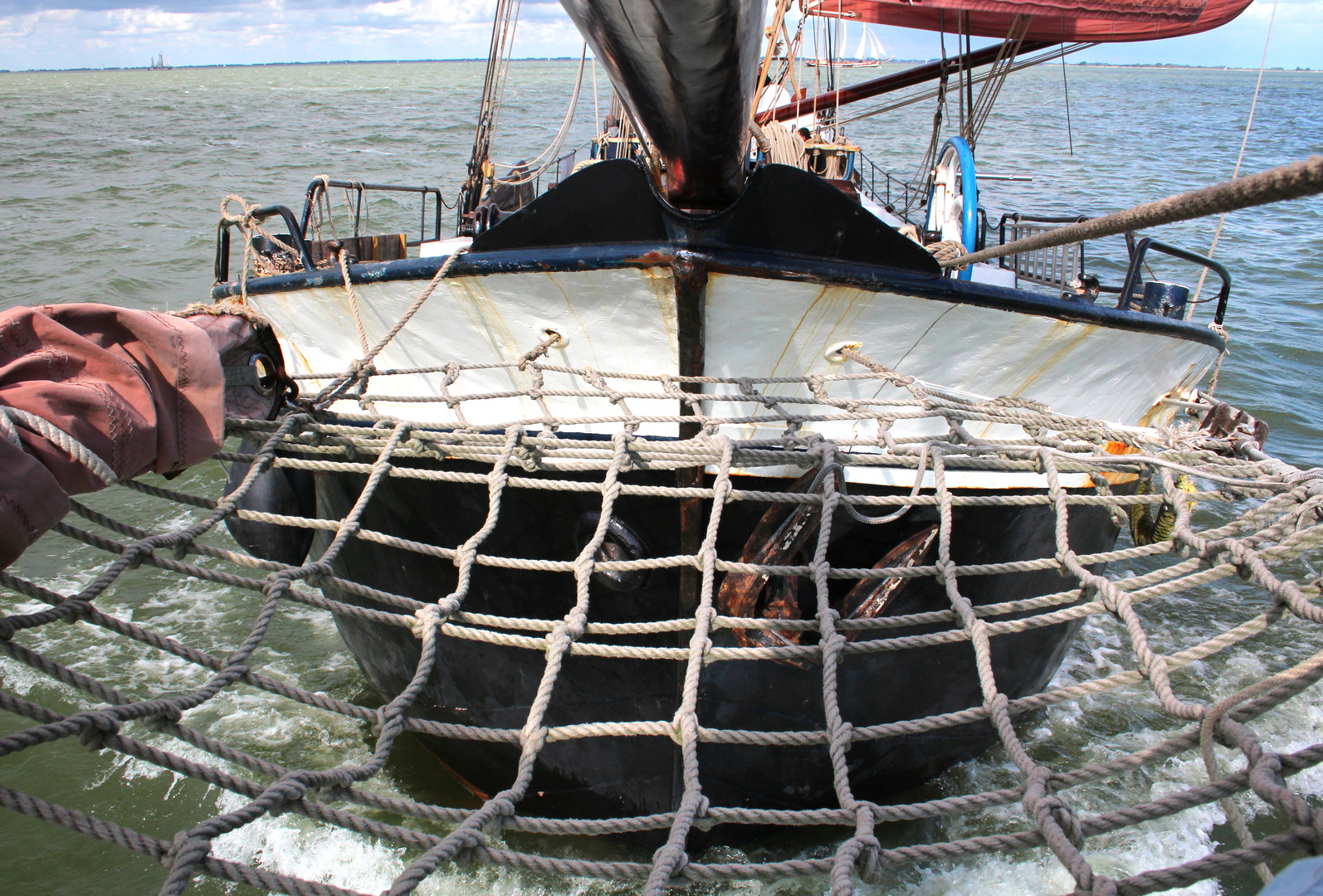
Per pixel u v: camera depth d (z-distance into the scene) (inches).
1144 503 132.8
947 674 181.2
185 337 103.2
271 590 104.7
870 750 181.0
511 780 192.7
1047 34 293.0
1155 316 170.7
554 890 178.2
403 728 100.2
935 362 155.0
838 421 155.4
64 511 86.0
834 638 112.4
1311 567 300.5
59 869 175.0
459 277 149.3
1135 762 89.0
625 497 157.9
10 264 604.1
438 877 179.5
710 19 79.8
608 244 136.2
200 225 737.6
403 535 181.6
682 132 106.7
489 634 114.5
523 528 166.6
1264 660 250.5
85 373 96.2
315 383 197.8
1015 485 165.5
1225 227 839.7
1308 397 441.1
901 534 163.5
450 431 144.7
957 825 190.2
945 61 316.5
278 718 221.8
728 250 131.1
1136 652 102.7
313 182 266.5
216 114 2096.5
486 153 294.4
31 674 230.7
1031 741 216.4
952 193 235.3
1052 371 165.5
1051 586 187.8
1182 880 73.1
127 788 195.8
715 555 125.2
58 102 2810.0
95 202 838.5
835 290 137.6
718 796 176.1
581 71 319.9
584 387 157.9
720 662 161.9
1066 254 230.7
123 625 91.6
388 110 2160.4
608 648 115.2
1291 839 72.1
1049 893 171.8
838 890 78.4
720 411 151.5
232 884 174.9
